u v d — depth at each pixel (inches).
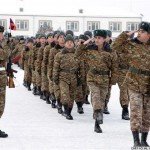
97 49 379.6
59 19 2768.2
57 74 450.0
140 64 315.9
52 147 328.2
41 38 590.6
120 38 316.8
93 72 379.6
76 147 328.5
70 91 451.2
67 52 447.8
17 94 679.1
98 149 323.3
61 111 487.5
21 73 1101.1
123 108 454.0
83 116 474.0
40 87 621.3
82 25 2800.2
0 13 2714.1
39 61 598.5
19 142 343.9
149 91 317.7
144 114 322.7
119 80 445.7
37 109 523.2
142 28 314.3
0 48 354.0
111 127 410.0
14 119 449.4
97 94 378.3
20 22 2731.3
